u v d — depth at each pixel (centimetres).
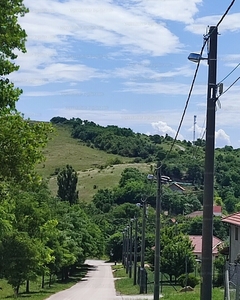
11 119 1555
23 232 3127
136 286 4259
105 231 9369
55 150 16625
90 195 11812
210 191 1006
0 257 3019
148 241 7019
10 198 1830
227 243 4512
